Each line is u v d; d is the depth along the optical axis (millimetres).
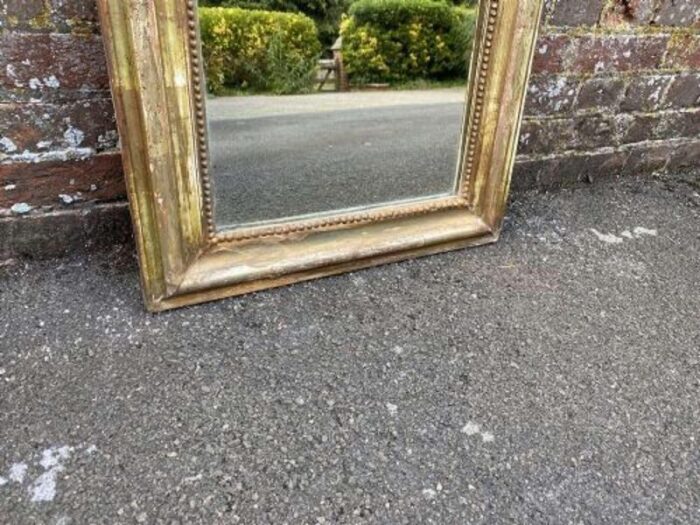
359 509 770
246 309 1132
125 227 1270
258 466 821
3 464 795
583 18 1418
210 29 953
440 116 1243
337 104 1133
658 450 880
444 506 780
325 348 1045
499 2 1115
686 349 1097
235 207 1130
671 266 1360
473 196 1335
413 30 1131
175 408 902
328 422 897
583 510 785
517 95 1231
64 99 1081
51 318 1064
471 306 1181
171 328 1065
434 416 920
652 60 1581
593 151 1689
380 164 1251
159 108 933
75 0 1002
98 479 786
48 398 900
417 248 1313
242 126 1061
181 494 774
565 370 1028
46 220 1182
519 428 906
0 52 990
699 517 783
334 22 1076
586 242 1438
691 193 1720
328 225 1211
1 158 1082
